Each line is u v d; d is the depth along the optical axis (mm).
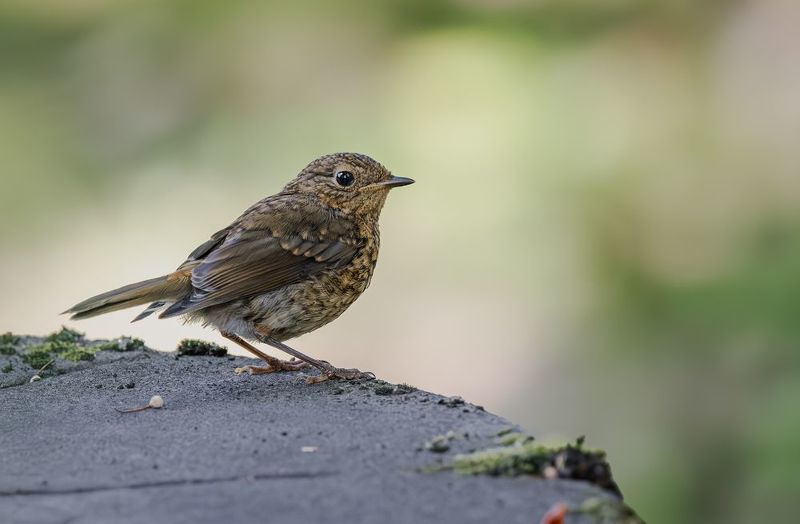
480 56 15578
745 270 12195
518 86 15359
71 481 5641
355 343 15727
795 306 11648
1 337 9172
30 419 6801
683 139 15469
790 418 10719
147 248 16062
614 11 16094
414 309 15664
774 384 11477
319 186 8797
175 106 16656
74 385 7672
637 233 14977
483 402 15078
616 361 14445
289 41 16438
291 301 8320
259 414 6770
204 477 5641
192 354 8719
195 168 16297
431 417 6512
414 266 15391
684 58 16062
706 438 13766
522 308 15289
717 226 14727
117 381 7781
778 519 11117
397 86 15695
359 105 16094
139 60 16812
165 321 16156
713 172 15250
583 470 5473
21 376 7969
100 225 16312
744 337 11898
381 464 5707
